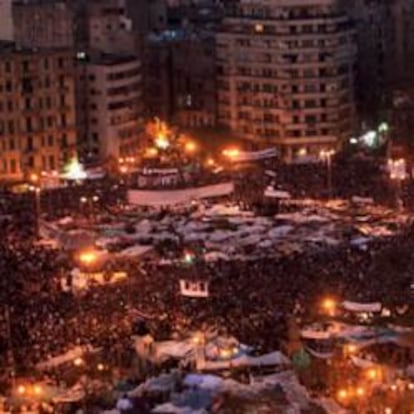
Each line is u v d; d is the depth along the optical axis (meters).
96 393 182.88
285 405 163.25
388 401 172.88
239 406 163.00
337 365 187.25
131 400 172.62
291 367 186.88
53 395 184.25
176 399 168.75
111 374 193.88
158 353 197.38
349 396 173.62
